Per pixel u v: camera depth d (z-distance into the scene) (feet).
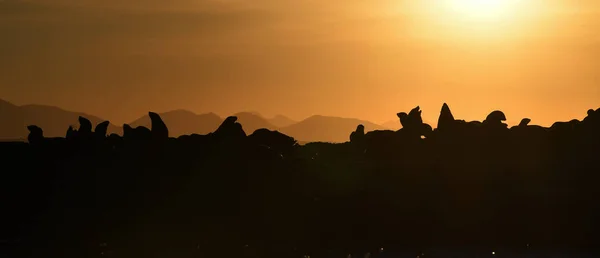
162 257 106.52
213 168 135.85
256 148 138.92
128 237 118.01
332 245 112.47
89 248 112.37
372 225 121.29
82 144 147.64
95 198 133.90
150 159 139.95
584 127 145.28
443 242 114.42
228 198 130.31
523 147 141.90
